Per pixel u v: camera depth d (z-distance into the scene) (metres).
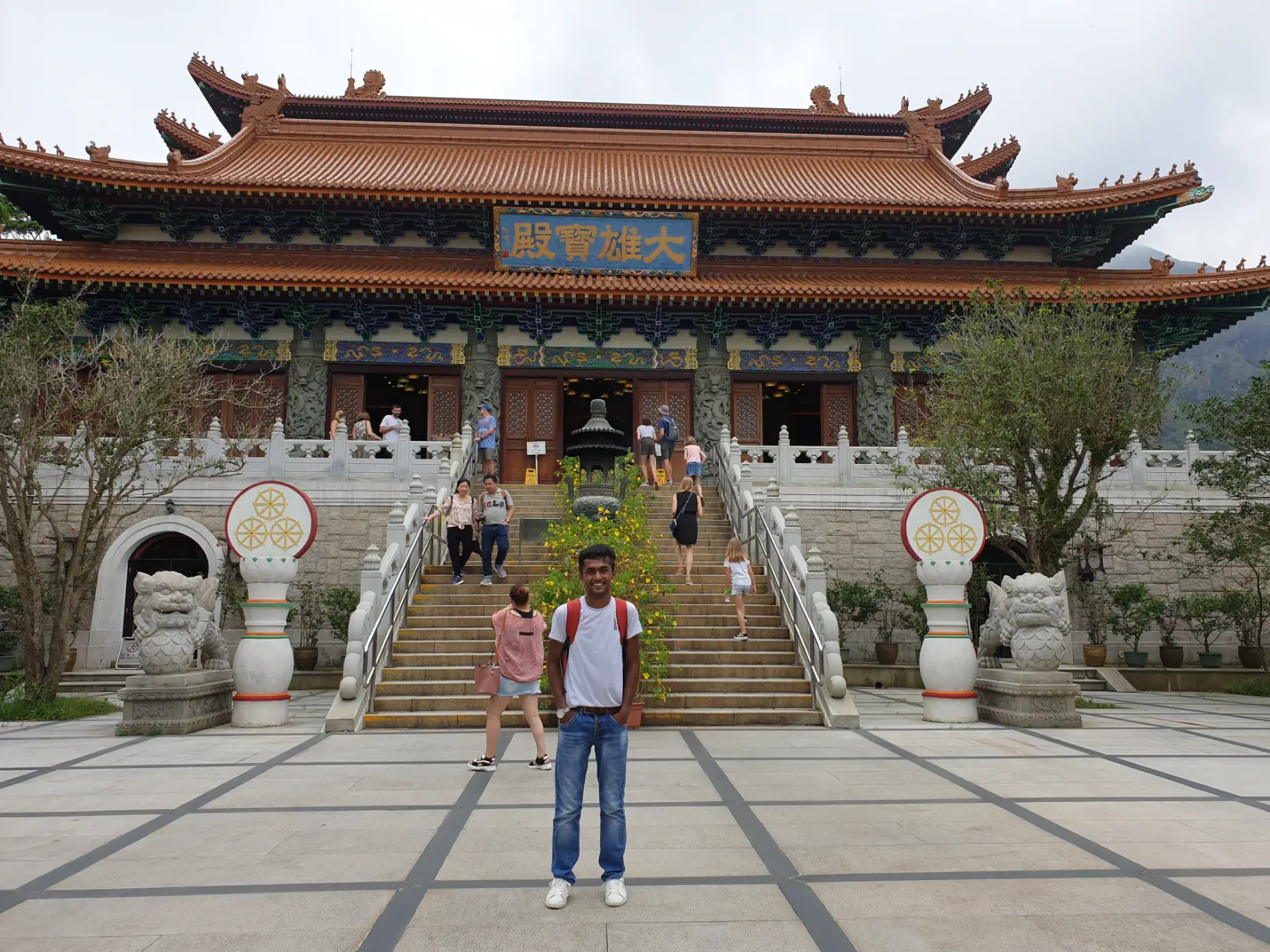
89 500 14.22
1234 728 11.38
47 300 22.75
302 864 5.33
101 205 24.78
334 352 24.59
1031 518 14.83
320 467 19.45
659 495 20.03
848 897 4.73
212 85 32.59
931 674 11.94
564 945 4.07
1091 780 7.84
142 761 8.80
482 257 26.31
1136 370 15.68
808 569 12.56
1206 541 17.92
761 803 6.88
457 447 19.48
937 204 25.86
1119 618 18.88
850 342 25.95
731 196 26.77
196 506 18.89
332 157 29.97
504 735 10.44
